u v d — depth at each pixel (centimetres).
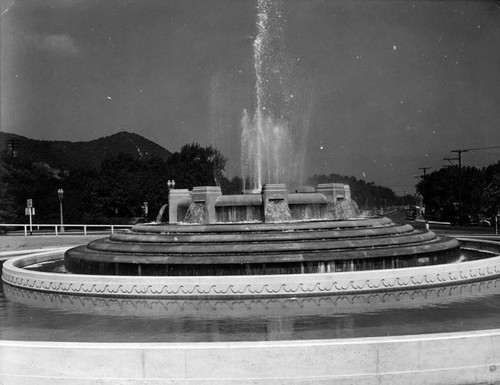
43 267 2322
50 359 908
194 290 1563
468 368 905
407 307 1405
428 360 898
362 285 1576
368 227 2042
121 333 1212
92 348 900
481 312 1339
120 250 1911
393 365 891
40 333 1230
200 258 1742
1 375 920
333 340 909
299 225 1944
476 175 8381
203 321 1298
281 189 2180
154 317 1357
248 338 1139
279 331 1185
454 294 1563
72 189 8038
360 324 1234
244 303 1491
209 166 9000
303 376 884
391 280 1603
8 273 1995
